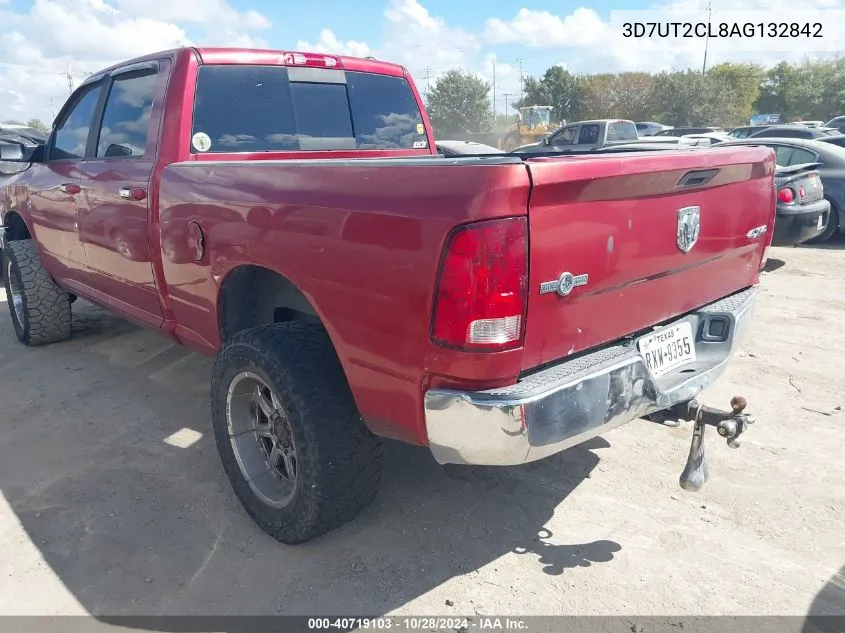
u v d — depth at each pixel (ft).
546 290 6.91
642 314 8.48
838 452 11.59
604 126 51.34
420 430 7.29
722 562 8.81
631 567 8.73
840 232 31.14
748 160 9.61
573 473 11.02
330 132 12.86
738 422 8.04
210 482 10.93
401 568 8.78
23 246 17.01
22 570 8.84
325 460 8.25
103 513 10.09
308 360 8.36
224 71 11.42
